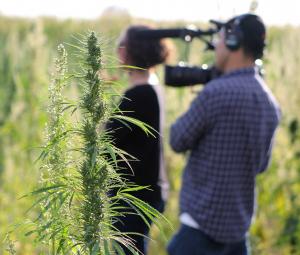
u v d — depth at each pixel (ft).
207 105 11.40
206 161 11.61
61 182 5.19
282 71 22.07
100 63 4.91
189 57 21.44
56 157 5.19
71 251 5.19
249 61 11.72
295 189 20.03
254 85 11.61
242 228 11.82
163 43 12.40
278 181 20.16
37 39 22.79
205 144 11.61
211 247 11.74
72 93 12.29
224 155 11.46
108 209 5.09
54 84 5.16
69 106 5.05
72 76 5.04
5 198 17.15
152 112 11.72
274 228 18.97
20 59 26.02
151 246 17.44
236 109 11.35
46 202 5.39
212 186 11.56
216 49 11.96
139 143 11.53
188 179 11.95
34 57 22.88
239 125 11.39
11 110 23.65
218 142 11.46
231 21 11.71
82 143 5.00
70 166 5.19
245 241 12.33
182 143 11.70
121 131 11.21
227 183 11.51
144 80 12.12
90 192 4.93
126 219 11.34
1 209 16.58
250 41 11.55
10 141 21.27
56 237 5.22
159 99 12.00
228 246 11.91
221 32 11.87
